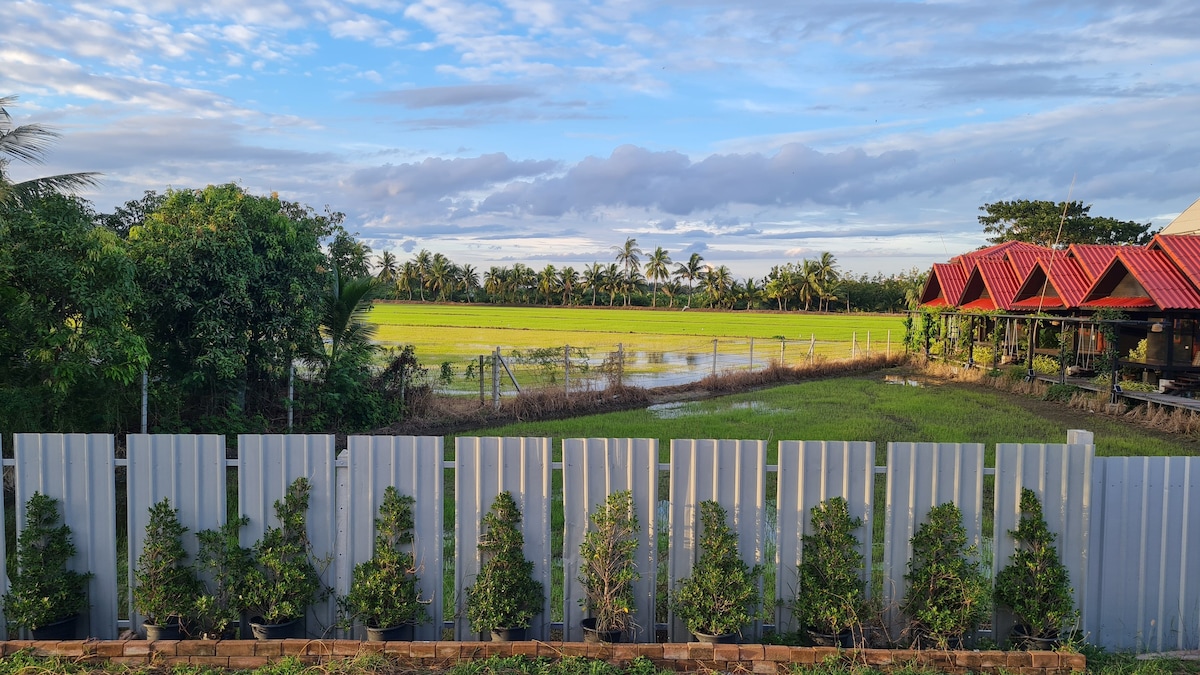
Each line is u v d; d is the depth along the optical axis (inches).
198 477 201.8
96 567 202.5
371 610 192.2
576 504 200.1
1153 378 834.2
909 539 198.5
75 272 344.2
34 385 362.9
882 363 1320.1
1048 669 178.1
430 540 202.1
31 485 200.4
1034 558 195.9
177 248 438.0
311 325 516.4
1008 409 752.3
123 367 370.9
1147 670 179.2
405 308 4394.7
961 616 187.9
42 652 181.2
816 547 196.5
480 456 199.6
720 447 197.9
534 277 5492.1
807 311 4739.2
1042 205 2271.2
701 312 4596.5
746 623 191.2
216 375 470.9
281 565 195.0
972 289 1295.5
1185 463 200.4
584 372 839.7
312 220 587.2
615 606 191.8
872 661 179.3
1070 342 1005.8
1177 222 1272.1
